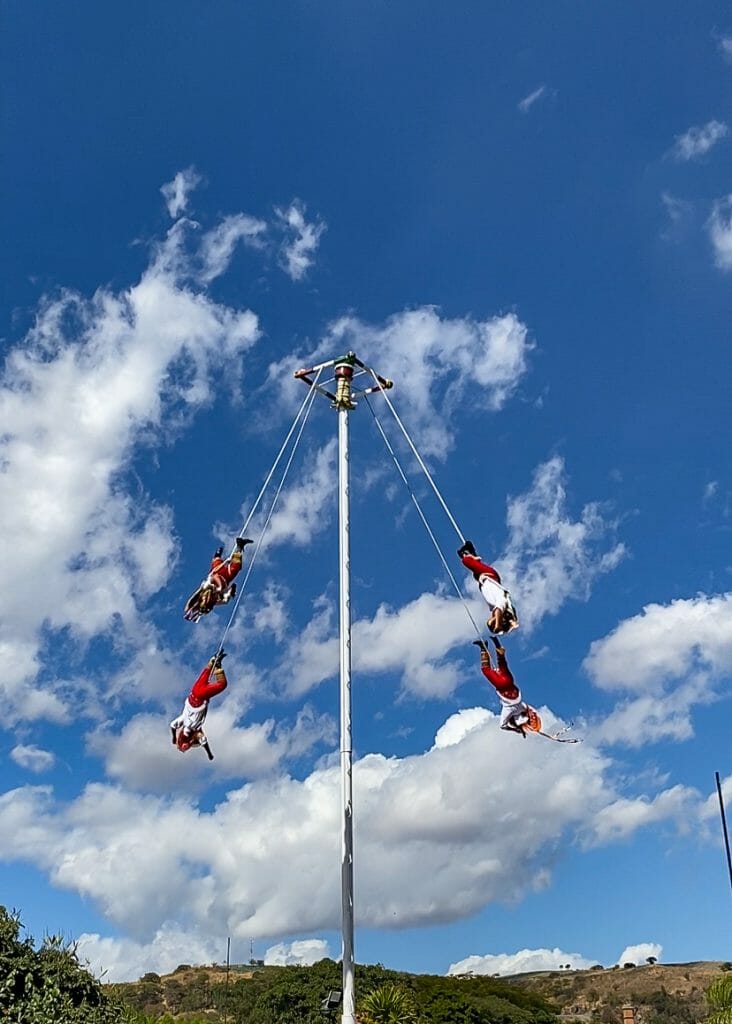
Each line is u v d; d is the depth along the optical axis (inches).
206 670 682.2
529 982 4977.9
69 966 790.5
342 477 681.6
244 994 3218.5
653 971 4530.0
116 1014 796.0
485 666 677.9
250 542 701.3
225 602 687.7
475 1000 2605.8
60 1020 748.0
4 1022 727.7
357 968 2618.1
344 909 581.0
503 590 685.9
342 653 634.8
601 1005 4207.7
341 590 652.7
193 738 680.4
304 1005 2487.7
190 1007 3363.7
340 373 701.9
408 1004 1593.3
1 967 754.8
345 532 668.1
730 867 1133.7
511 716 671.1
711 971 4345.5
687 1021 3715.6
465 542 706.2
